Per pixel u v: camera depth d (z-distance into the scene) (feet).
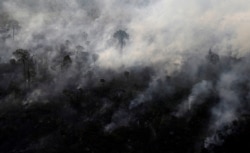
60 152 181.57
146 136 194.49
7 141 191.11
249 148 182.50
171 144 188.24
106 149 184.14
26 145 188.14
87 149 183.83
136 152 182.39
